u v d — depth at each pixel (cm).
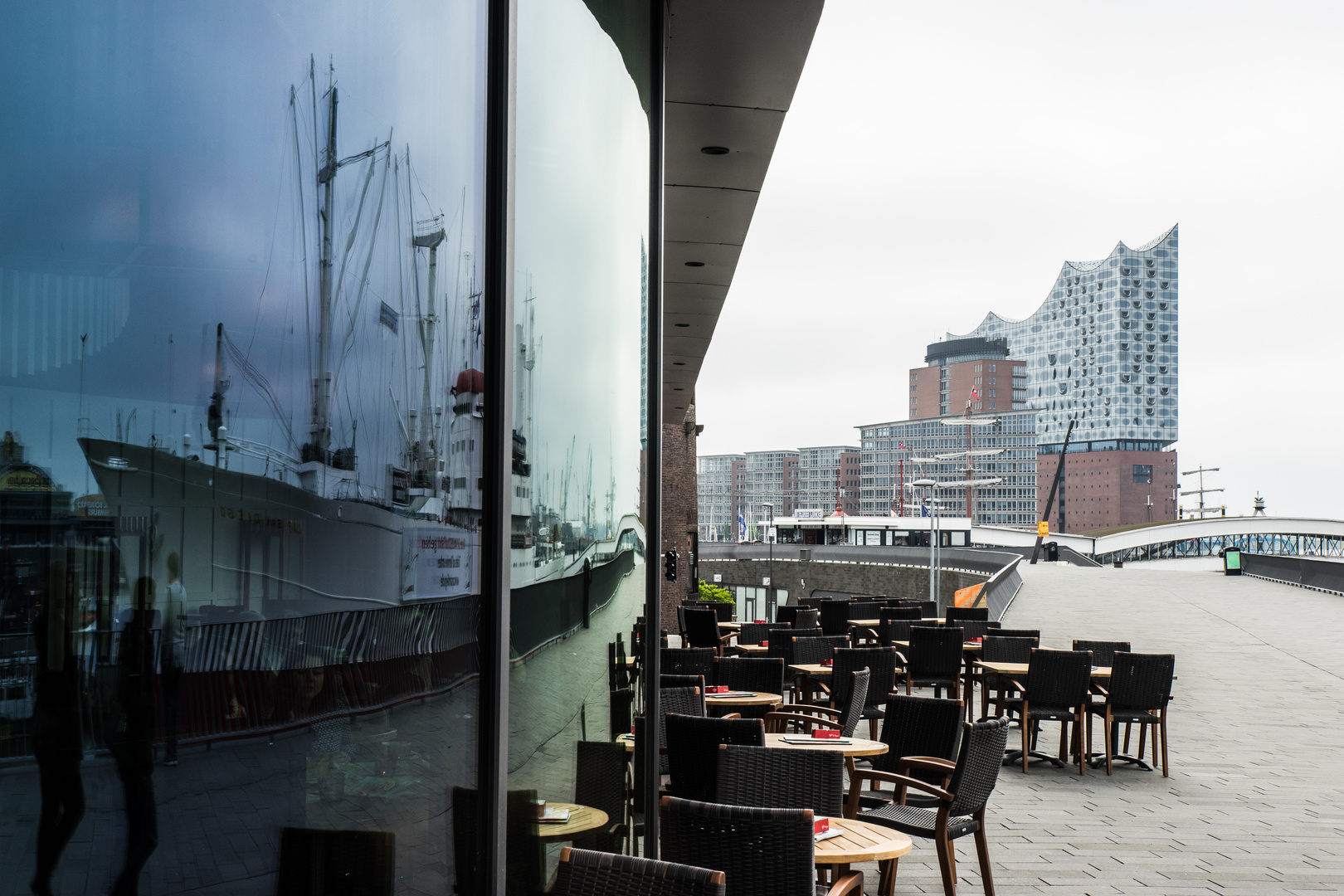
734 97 635
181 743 153
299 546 172
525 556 256
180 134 153
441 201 211
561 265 284
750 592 6719
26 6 136
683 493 3300
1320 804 816
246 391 162
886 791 627
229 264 160
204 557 156
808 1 514
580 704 306
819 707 815
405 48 199
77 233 141
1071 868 632
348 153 183
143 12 149
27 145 136
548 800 275
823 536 6900
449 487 213
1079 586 3456
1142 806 803
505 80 232
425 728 204
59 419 139
